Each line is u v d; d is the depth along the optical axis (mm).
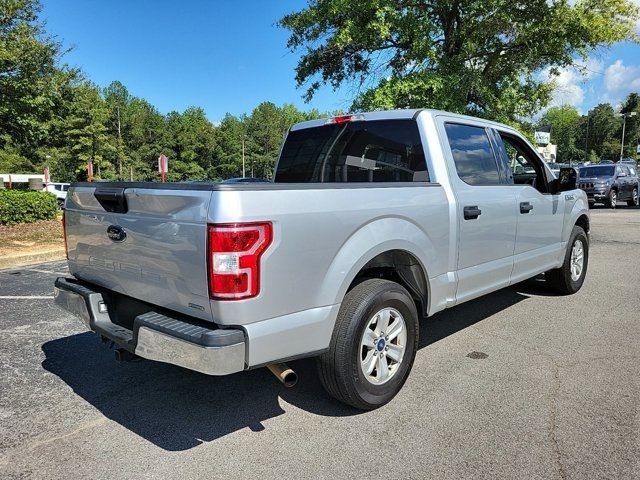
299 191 2812
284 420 3246
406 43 11516
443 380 3773
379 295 3223
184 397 3611
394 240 3340
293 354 2832
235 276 2539
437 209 3742
